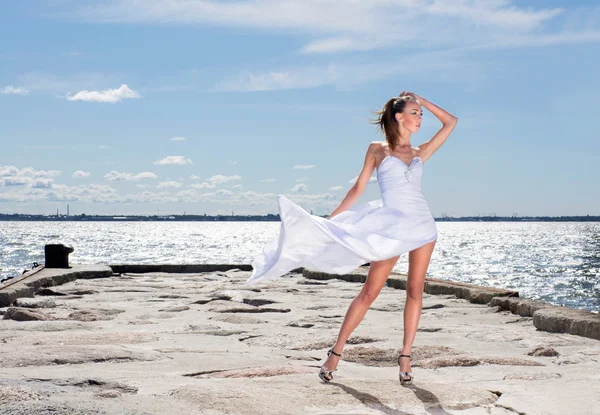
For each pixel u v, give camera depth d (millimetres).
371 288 4336
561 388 4254
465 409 3797
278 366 4879
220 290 11602
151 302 9820
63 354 5137
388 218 4289
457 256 84750
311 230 4219
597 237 178750
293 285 12641
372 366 5172
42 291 10820
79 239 133250
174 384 4273
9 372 4562
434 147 4562
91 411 3340
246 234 196250
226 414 3506
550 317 7055
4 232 197375
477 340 6453
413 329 4406
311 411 3670
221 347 5969
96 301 9961
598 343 6254
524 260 76500
